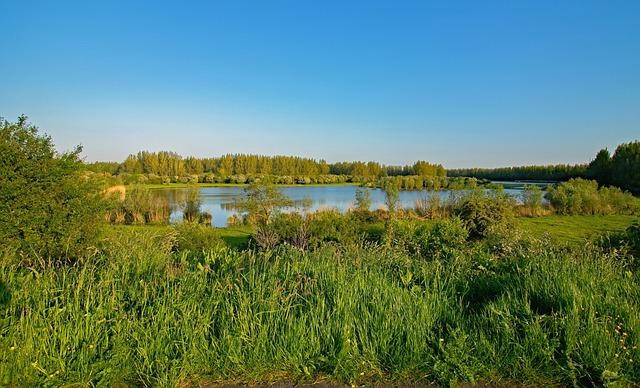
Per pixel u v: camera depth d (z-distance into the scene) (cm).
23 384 265
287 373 289
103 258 442
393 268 489
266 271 407
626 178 3978
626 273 437
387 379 284
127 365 284
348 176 8762
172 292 340
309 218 1543
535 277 401
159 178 6738
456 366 285
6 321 288
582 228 1673
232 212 2816
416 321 324
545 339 299
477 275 461
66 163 721
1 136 672
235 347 295
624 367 283
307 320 326
